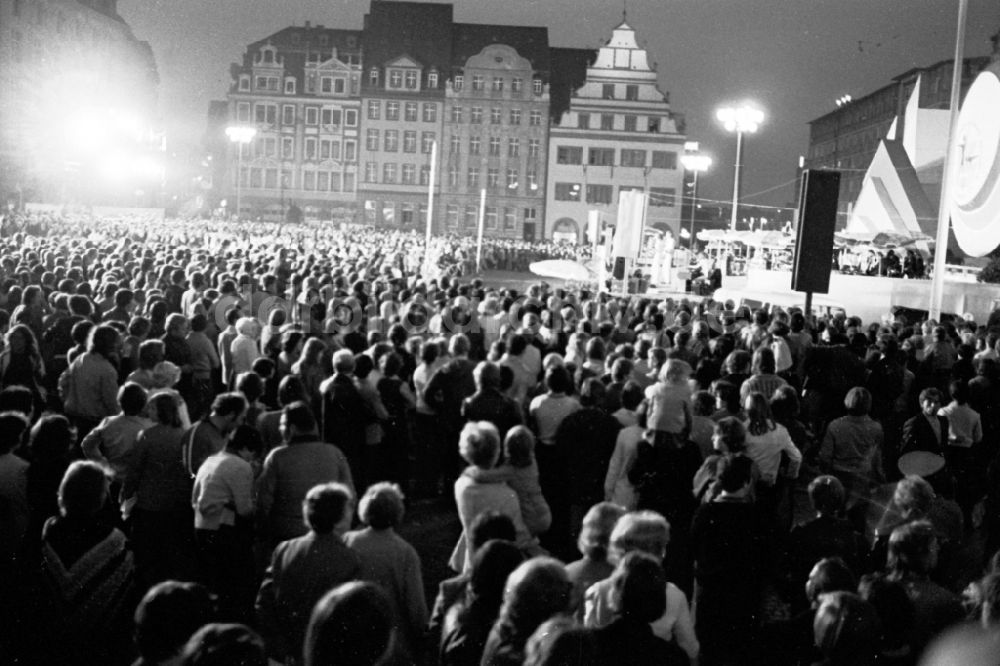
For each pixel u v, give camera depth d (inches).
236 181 4293.8
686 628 211.6
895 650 184.4
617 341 594.9
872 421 365.7
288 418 280.7
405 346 528.4
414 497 488.7
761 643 213.6
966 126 1322.6
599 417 353.1
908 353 594.6
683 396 330.6
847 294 1422.2
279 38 4335.6
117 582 226.1
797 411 368.5
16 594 229.6
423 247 2231.8
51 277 692.1
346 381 395.2
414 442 492.1
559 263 1190.3
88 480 224.1
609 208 4072.3
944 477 362.3
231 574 281.6
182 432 309.7
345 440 393.4
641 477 317.4
